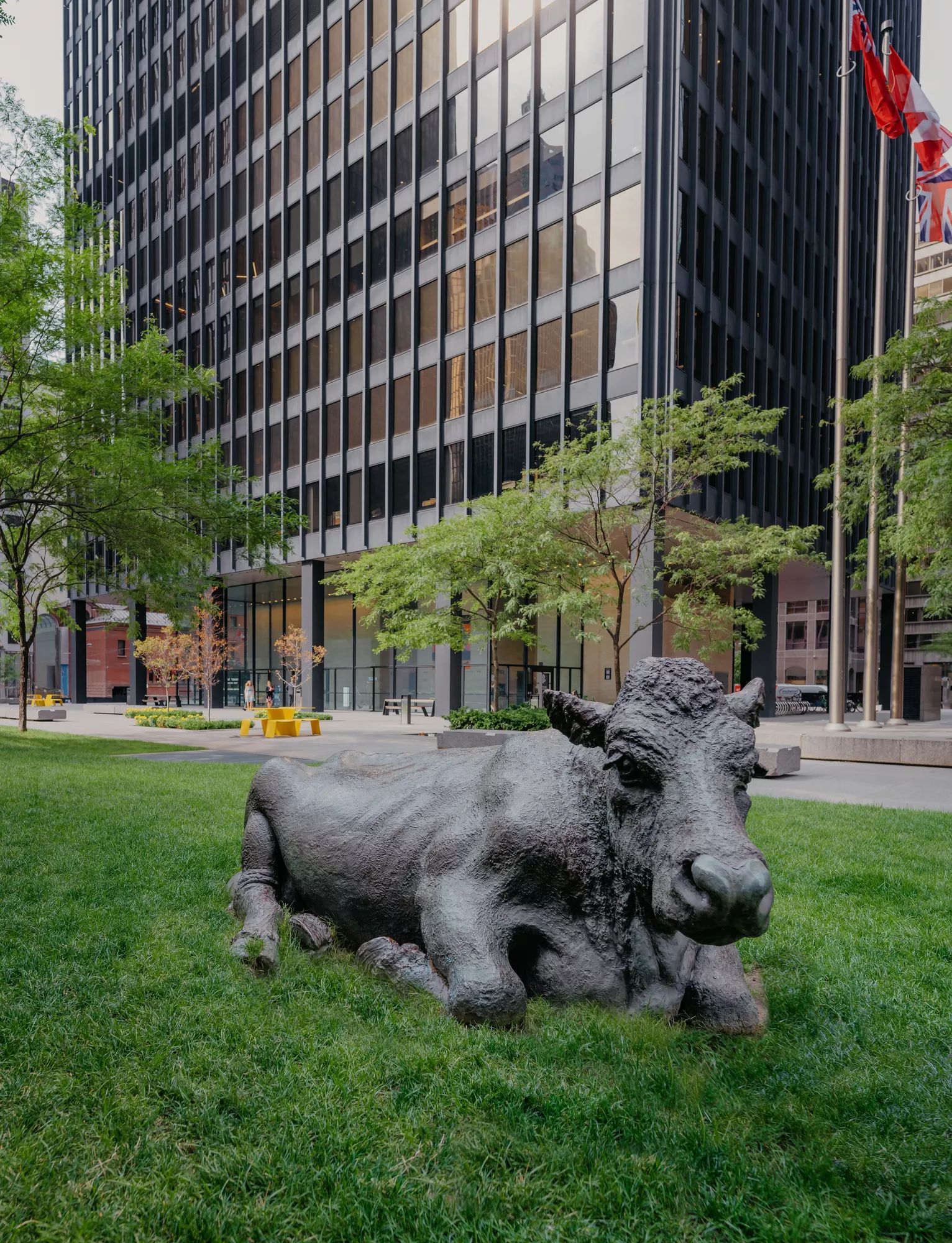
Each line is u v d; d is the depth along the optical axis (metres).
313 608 37.72
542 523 17.33
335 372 36.41
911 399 14.65
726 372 29.59
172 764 13.94
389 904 3.73
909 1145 2.44
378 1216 2.09
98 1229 2.05
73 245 19.33
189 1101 2.60
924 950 4.34
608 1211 2.12
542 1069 2.74
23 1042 2.97
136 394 19.59
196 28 43.62
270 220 39.38
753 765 2.73
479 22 31.34
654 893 2.58
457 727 16.36
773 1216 2.11
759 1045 3.05
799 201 36.44
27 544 21.38
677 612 18.16
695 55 27.59
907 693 36.22
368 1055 2.87
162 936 4.23
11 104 16.80
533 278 29.16
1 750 16.88
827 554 38.97
